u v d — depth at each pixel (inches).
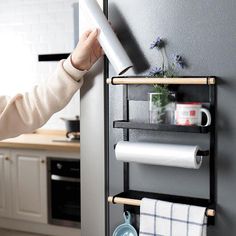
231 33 43.0
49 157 138.1
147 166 48.1
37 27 162.4
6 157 145.9
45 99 52.0
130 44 48.0
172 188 46.9
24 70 167.0
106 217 50.8
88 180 51.7
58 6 157.4
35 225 144.9
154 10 46.6
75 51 48.9
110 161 50.3
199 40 44.4
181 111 43.4
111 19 48.9
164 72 45.6
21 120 54.7
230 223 44.1
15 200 146.4
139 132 48.2
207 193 45.2
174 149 42.7
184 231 43.3
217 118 43.9
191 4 44.7
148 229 45.2
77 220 135.8
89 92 50.8
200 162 43.5
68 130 143.7
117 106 49.4
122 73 46.1
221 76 43.6
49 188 139.2
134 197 47.6
